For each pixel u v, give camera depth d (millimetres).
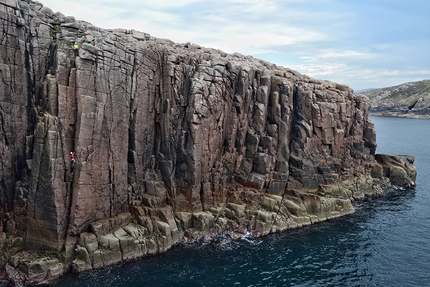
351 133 73438
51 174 37312
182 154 49344
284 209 54750
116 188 44031
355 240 50844
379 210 63469
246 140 56938
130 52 44812
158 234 44438
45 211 38188
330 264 44000
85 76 39562
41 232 38688
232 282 39062
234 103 54562
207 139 50375
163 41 53844
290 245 48438
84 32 43500
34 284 35625
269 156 56438
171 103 49688
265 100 57312
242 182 55406
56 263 37562
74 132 39531
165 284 37844
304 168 59094
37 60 40219
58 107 38188
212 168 52344
